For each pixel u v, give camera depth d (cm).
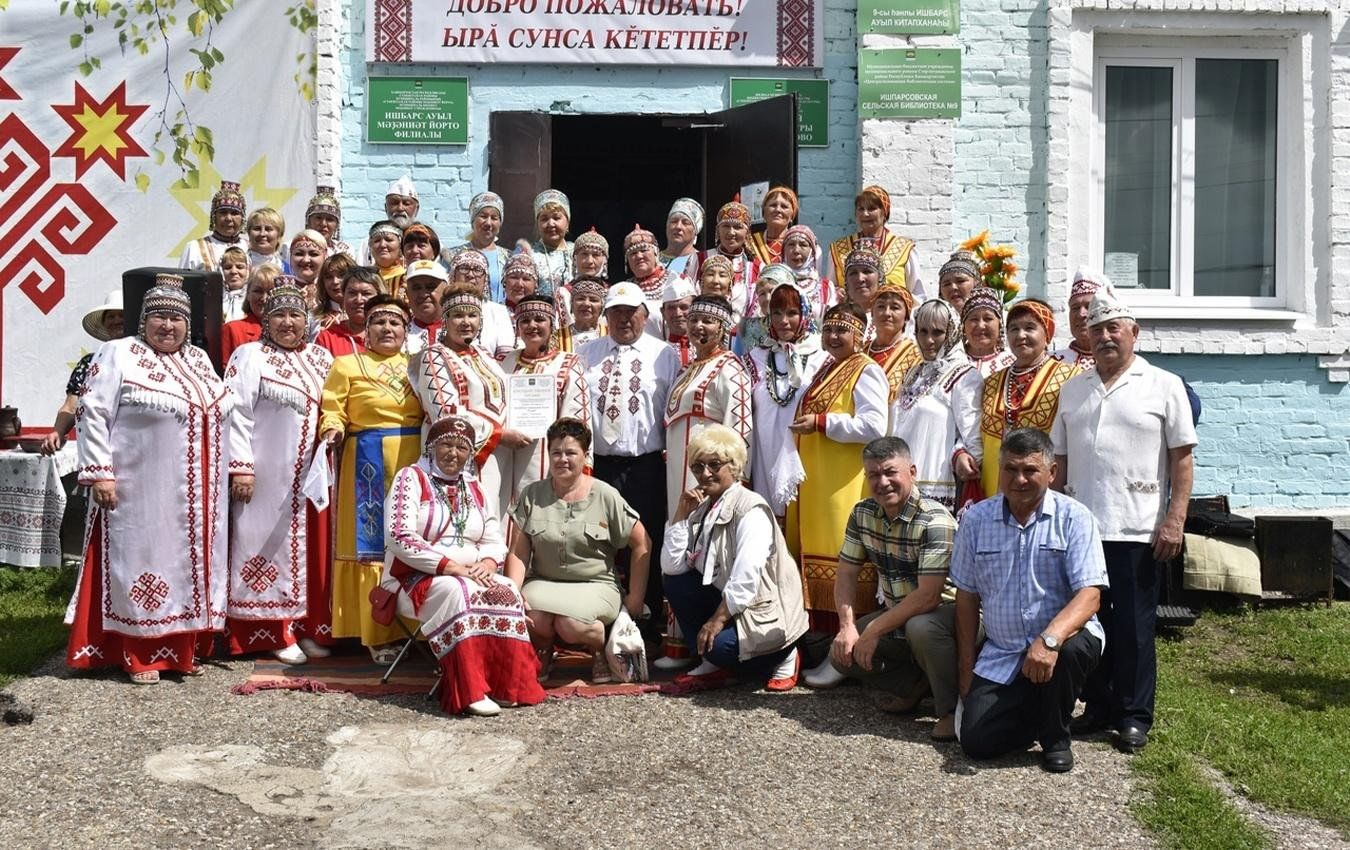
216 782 499
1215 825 480
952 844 466
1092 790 513
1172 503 566
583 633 624
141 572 623
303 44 928
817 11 950
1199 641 739
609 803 490
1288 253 966
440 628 594
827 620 659
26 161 935
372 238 784
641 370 693
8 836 452
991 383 634
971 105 947
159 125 932
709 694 623
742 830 472
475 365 657
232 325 716
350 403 658
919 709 608
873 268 720
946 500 643
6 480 823
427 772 515
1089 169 956
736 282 791
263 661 663
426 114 938
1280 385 948
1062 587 547
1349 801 510
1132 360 577
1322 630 749
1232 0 938
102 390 623
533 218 940
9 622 730
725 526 627
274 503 659
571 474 634
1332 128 948
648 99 951
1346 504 949
